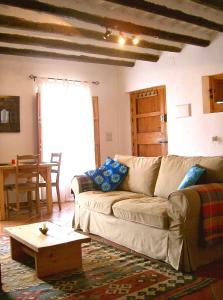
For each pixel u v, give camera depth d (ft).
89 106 21.22
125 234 11.10
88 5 13.25
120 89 22.88
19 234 9.91
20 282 8.92
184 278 8.75
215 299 7.62
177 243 9.16
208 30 16.78
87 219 13.07
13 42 15.25
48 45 16.12
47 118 19.62
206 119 17.58
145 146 22.04
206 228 9.25
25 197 19.17
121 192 13.33
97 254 10.82
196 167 10.79
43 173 17.30
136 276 8.99
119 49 18.40
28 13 13.60
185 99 18.61
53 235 9.75
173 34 15.98
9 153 18.85
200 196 9.25
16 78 18.95
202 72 17.66
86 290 8.31
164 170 12.32
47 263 9.29
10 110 18.79
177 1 13.46
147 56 19.51
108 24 13.84
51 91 19.85
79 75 21.18
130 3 11.98
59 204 17.98
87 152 20.92
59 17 14.34
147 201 11.20
